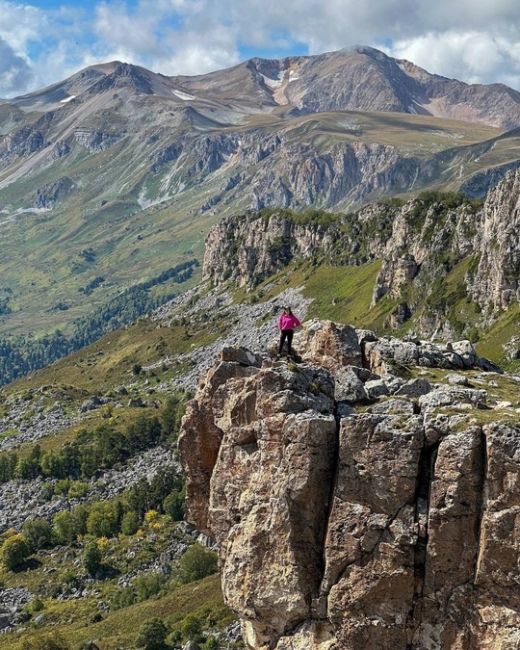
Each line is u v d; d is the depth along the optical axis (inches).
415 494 1350.9
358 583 1354.6
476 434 1310.3
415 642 1341.0
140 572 7047.2
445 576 1316.4
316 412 1456.7
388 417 1387.8
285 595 1417.3
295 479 1414.9
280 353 1870.1
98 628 5669.3
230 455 1588.3
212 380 1701.5
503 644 1261.1
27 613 6525.6
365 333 1956.2
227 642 4579.2
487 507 1283.2
